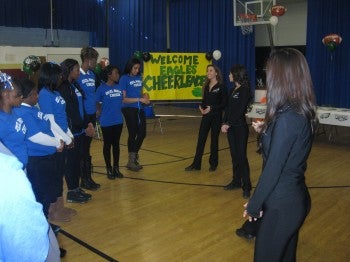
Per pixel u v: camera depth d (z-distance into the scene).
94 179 4.38
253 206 1.57
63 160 3.11
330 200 3.70
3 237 0.87
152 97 7.50
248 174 3.74
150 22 10.94
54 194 2.93
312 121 1.56
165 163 5.10
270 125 1.56
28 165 2.67
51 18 10.05
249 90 3.68
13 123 2.02
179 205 3.57
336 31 8.35
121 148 5.97
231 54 9.88
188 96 7.75
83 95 3.57
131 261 2.52
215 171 4.72
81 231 2.99
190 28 10.55
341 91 8.46
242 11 8.62
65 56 9.95
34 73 7.09
